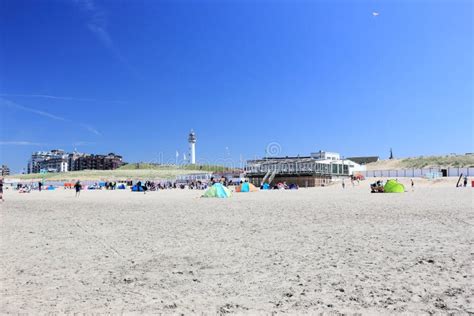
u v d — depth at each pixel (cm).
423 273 751
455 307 561
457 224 1490
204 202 3334
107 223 1739
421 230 1339
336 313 550
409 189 5884
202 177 13525
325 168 9462
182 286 701
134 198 4341
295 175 8844
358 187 7562
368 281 704
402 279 712
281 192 5759
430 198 3350
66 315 565
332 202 3017
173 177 15012
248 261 895
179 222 1736
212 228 1503
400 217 1778
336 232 1328
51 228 1580
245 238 1234
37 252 1048
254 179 9425
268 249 1037
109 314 566
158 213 2248
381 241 1124
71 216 2120
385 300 598
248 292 656
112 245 1145
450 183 7900
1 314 570
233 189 7256
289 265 844
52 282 742
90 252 1040
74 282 741
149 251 1042
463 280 696
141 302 617
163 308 586
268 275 763
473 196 3578
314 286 681
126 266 870
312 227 1479
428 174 9581
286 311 563
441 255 910
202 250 1044
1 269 851
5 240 1263
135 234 1368
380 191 5038
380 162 16675
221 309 577
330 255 938
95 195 5456
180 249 1064
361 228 1423
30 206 3048
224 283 715
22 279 766
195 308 584
